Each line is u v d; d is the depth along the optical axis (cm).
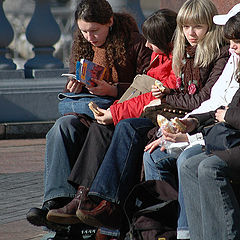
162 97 1558
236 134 1315
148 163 1487
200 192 1307
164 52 1644
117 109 1578
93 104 1595
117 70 1742
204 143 1411
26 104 3212
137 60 1736
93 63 1675
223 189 1284
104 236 1575
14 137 3128
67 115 1662
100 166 1517
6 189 2189
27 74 3316
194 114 1410
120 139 1512
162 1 2452
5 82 3198
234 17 1339
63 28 5641
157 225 1433
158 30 1620
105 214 1498
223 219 1284
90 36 1714
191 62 1559
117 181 1491
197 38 1538
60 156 1602
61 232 1642
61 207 1611
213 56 1527
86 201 1513
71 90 1734
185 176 1345
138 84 1642
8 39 3266
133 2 3234
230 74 1462
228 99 1455
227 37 1349
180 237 1392
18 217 1895
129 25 1755
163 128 1416
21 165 2542
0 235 1741
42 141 3048
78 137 1619
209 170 1282
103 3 1695
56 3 5928
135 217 1446
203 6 1520
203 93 1516
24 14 6031
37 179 2312
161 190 1445
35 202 2033
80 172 1545
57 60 3303
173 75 1639
